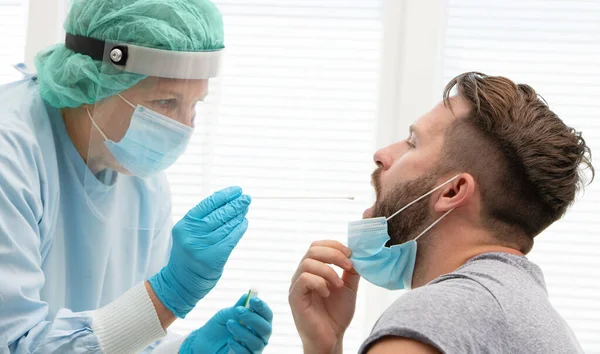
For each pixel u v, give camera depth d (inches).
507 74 97.3
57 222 65.6
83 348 57.6
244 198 65.8
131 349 60.1
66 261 67.5
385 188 53.6
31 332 57.5
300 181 99.0
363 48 99.0
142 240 73.0
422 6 95.0
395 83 97.4
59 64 63.7
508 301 42.7
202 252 61.7
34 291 58.2
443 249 51.1
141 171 65.2
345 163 99.0
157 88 62.4
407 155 52.9
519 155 48.6
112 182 67.6
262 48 99.5
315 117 99.1
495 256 47.5
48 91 63.9
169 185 72.1
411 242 51.9
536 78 97.1
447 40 98.1
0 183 55.9
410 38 95.2
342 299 61.3
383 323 41.7
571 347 42.7
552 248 96.6
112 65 61.4
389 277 54.9
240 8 99.7
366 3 99.0
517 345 41.2
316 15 99.3
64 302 67.7
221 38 67.0
